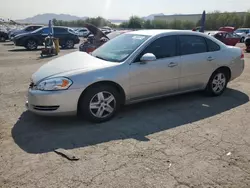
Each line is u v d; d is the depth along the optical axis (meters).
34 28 20.12
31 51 16.23
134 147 3.27
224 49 5.45
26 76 7.67
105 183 2.53
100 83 3.97
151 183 2.54
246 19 52.47
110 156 3.04
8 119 4.19
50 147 3.26
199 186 2.50
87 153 3.11
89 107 3.92
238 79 7.26
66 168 2.78
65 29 18.77
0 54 14.22
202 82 5.18
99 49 4.95
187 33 4.90
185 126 3.95
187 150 3.20
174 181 2.57
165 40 4.58
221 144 3.37
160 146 3.30
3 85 6.49
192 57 4.86
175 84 4.75
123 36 5.01
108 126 3.93
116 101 4.18
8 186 2.48
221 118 4.29
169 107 4.83
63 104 3.71
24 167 2.80
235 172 2.74
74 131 3.74
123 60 4.17
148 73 4.32
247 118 4.29
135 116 4.36
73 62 4.25
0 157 3.00
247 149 3.24
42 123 4.02
